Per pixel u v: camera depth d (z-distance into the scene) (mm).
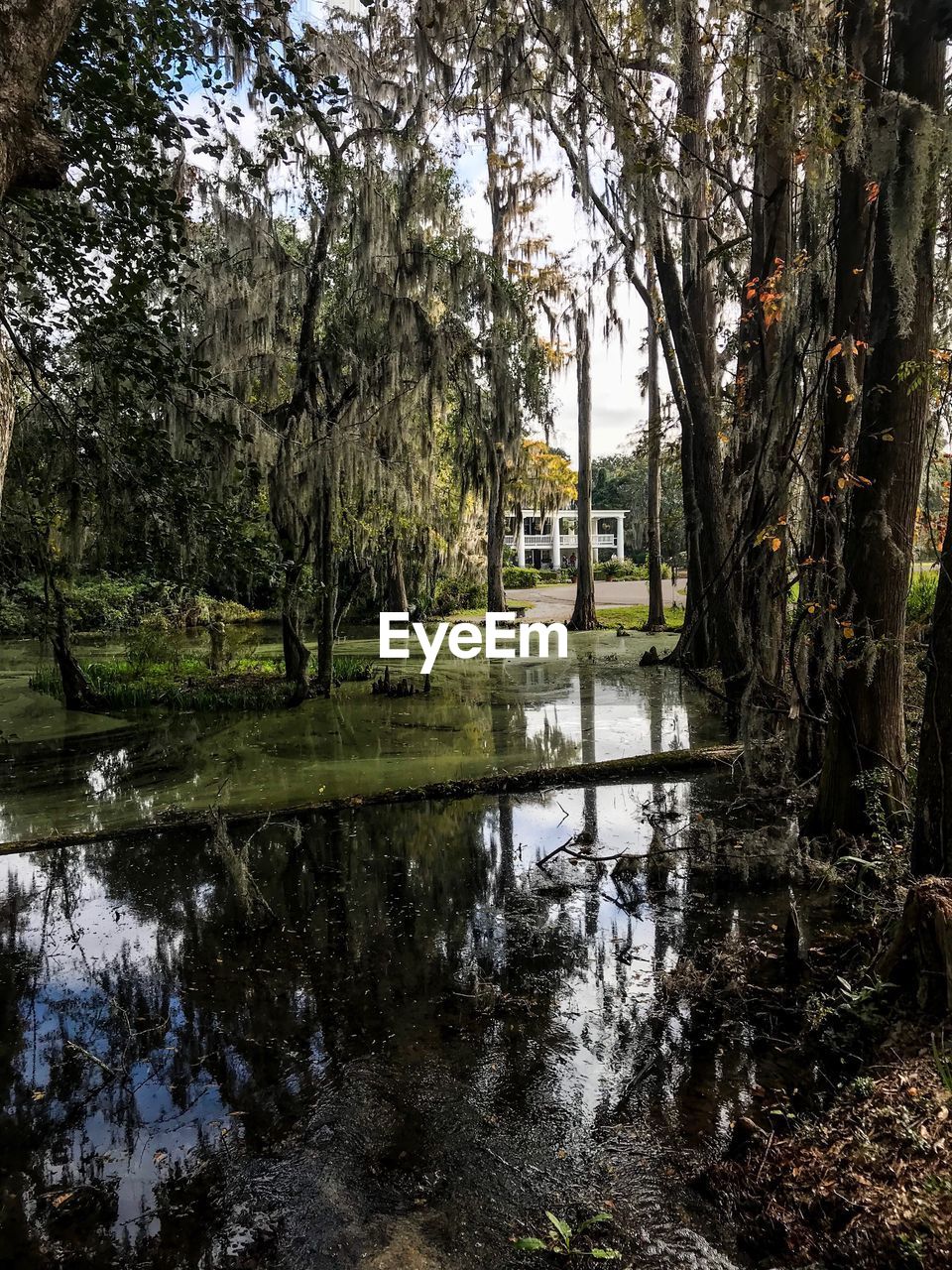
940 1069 2305
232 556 5852
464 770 7941
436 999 3684
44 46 2135
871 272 5234
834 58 4809
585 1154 2615
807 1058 3055
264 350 11445
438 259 11695
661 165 6160
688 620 14156
